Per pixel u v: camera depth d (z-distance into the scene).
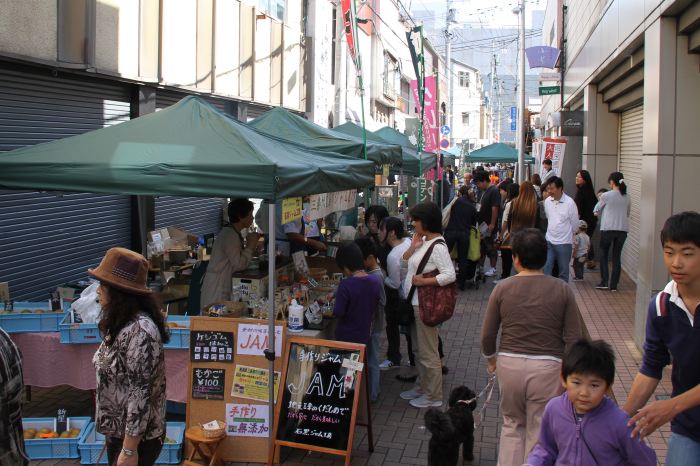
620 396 6.86
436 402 6.57
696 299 3.18
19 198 8.27
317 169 5.51
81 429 5.59
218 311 5.80
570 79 22.34
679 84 7.76
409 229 14.85
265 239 8.46
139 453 3.74
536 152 20.11
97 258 10.02
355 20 9.06
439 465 4.99
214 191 4.83
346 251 6.01
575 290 12.42
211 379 5.40
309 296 6.93
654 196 7.84
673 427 3.38
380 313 6.64
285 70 16.97
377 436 5.95
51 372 5.65
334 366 5.27
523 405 4.50
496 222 13.44
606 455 3.08
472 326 9.98
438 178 17.44
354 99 25.19
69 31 8.79
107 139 5.39
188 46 11.99
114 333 3.64
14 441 3.16
